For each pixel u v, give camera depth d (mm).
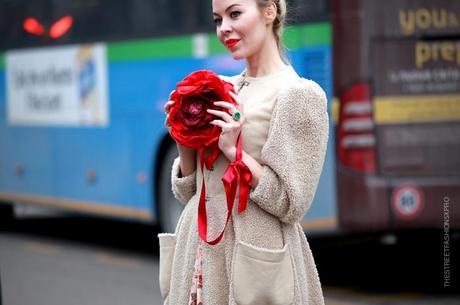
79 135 16125
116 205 15375
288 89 5016
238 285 5000
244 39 5172
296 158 5008
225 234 5117
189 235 5281
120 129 15125
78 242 16688
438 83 11703
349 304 11164
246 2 5152
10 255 15375
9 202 18188
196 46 13719
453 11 11719
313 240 13906
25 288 12406
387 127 11609
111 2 15195
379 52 11578
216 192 5176
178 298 5305
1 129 18172
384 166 11602
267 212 5098
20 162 17766
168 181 14234
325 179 11758
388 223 11602
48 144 16906
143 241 16641
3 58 17938
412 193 11633
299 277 5121
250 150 5090
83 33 15844
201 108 5094
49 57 16688
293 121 4996
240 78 5363
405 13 11617
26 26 17266
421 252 14797
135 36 14773
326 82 11711
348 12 11555
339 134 11641
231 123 5031
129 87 14898
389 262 14102
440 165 11711
